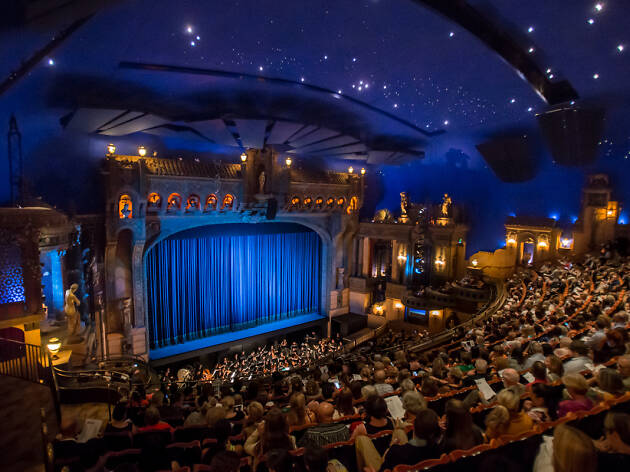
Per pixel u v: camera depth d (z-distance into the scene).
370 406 5.30
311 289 36.66
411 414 4.96
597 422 4.24
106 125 21.02
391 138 29.39
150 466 5.23
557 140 23.94
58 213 17.88
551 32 15.30
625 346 7.02
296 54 16.95
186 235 28.58
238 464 3.53
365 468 3.70
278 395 10.45
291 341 34.06
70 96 18.41
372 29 15.30
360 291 36.47
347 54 17.06
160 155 26.80
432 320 32.81
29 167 20.78
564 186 28.59
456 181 34.47
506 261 31.31
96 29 14.00
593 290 17.14
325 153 31.28
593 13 13.85
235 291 31.77
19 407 9.98
